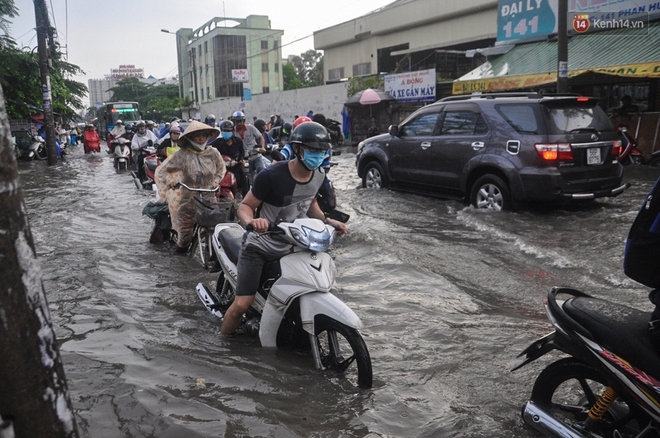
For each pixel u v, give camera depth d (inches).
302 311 141.8
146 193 470.9
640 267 96.1
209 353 155.9
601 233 275.6
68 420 65.1
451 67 1035.3
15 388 59.9
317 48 1531.7
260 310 162.2
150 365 147.3
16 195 60.0
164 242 287.3
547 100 316.8
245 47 2886.3
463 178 354.3
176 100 2628.0
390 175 415.5
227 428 118.0
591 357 103.8
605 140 322.3
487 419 124.0
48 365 62.7
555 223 300.4
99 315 184.1
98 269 236.7
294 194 148.3
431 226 309.1
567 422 114.0
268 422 120.6
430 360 152.8
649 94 594.9
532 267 232.4
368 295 203.9
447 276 225.3
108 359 150.4
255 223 135.1
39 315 61.9
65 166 782.5
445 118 374.3
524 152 317.7
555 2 647.1
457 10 1083.9
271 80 2982.3
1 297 58.5
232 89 2891.2
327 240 139.9
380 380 141.3
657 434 101.3
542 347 112.6
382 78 1042.7
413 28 1211.2
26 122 926.4
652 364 95.1
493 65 707.4
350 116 1085.1
